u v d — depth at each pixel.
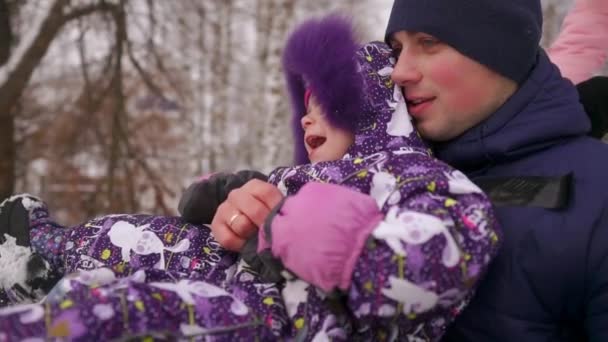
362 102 1.08
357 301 0.85
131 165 5.50
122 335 0.81
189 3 5.35
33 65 4.12
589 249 0.94
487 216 0.90
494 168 1.09
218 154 5.94
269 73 4.21
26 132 5.12
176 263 1.12
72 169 5.38
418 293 0.83
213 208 1.15
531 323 0.98
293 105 1.24
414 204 0.89
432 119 1.08
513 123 1.06
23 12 4.63
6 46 4.46
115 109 5.07
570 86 1.10
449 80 1.05
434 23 1.03
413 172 0.95
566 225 0.95
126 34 4.98
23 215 1.28
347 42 1.09
